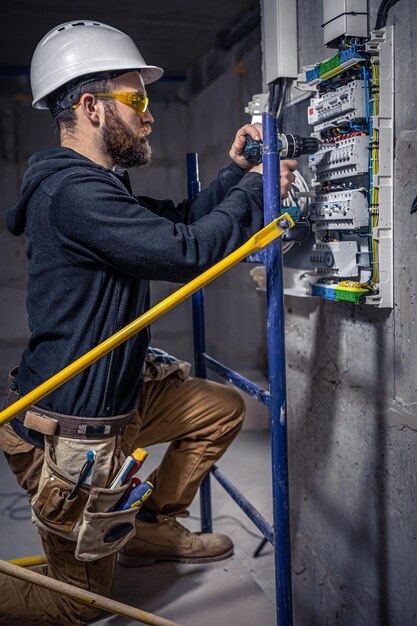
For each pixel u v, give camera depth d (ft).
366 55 4.53
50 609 4.82
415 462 4.70
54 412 4.39
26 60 15.90
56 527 4.43
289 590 4.50
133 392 4.69
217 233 4.17
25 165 16.72
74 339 4.27
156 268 4.09
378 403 5.16
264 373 13.69
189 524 9.09
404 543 4.92
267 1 6.06
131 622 4.97
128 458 4.42
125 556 5.84
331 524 6.15
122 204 4.09
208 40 14.67
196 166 6.14
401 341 4.74
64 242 4.17
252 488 10.19
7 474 10.96
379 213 4.67
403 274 4.64
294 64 5.92
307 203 5.43
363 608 5.62
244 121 13.47
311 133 5.35
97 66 4.49
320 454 6.29
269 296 4.28
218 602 5.28
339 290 5.00
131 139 4.67
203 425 5.58
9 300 17.10
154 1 12.21
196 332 6.63
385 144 4.60
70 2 12.26
